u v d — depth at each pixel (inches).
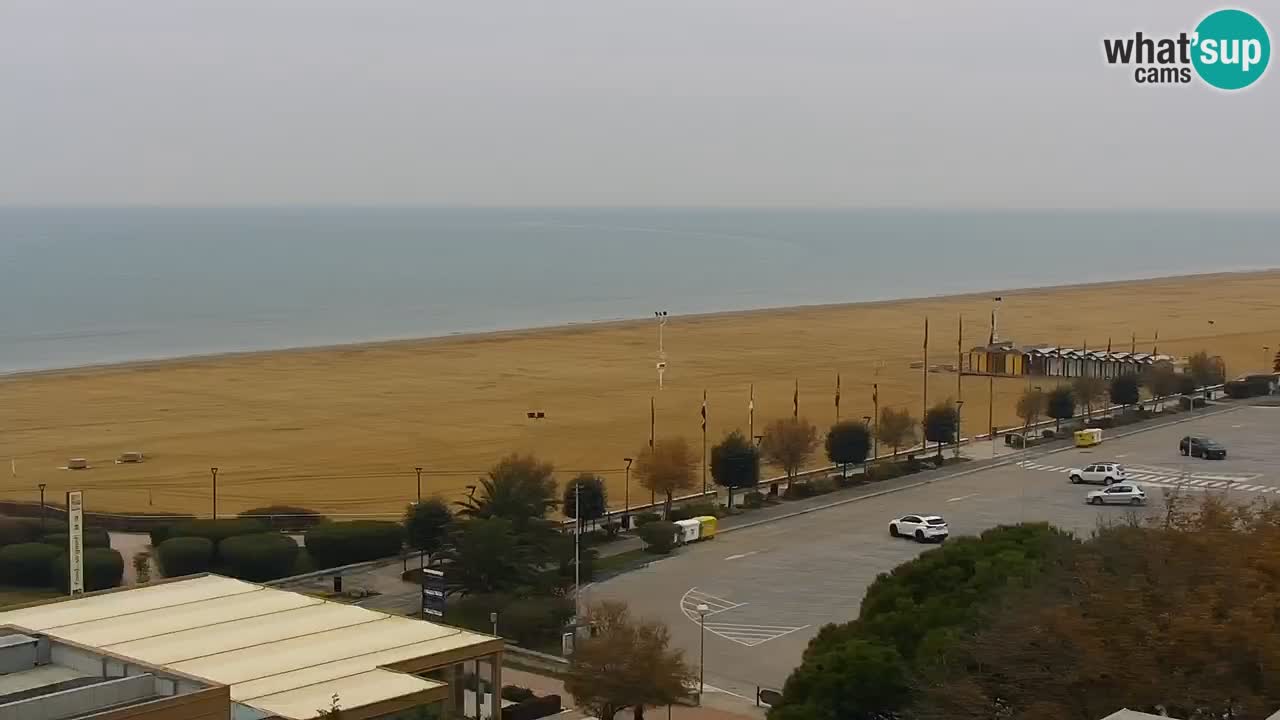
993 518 4972.9
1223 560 2711.6
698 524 4734.3
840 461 5757.9
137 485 5757.9
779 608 3927.2
